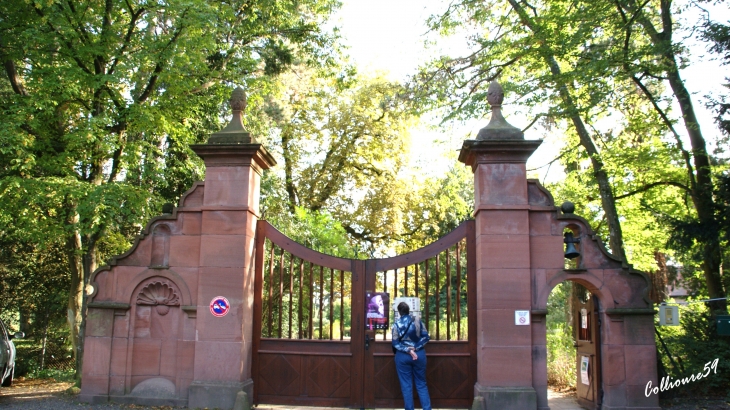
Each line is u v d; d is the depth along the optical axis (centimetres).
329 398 809
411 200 2442
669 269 1839
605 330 776
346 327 1614
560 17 1088
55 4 1051
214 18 1105
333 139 2430
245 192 829
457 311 812
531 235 793
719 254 1073
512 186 794
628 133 1364
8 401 845
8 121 960
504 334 764
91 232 1018
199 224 836
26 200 1016
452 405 790
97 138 1062
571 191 1547
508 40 1305
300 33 1583
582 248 791
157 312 828
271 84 1468
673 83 1128
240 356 790
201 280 812
